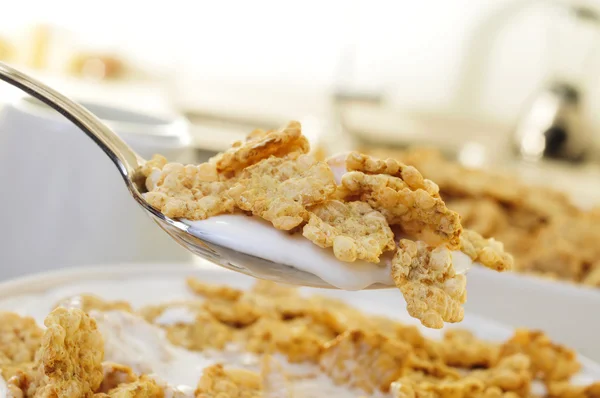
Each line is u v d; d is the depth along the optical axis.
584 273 0.42
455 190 0.47
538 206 0.47
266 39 1.14
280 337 0.28
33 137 0.33
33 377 0.23
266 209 0.22
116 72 1.12
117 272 0.32
